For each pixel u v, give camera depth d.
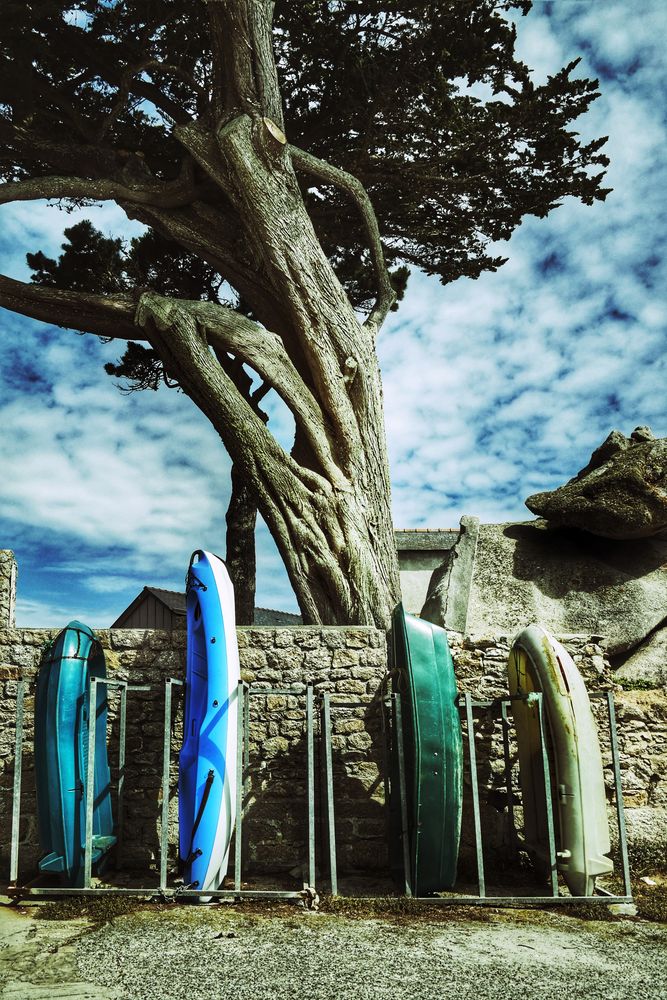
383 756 7.06
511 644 7.71
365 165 13.36
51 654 6.27
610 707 6.23
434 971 4.30
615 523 10.99
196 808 5.97
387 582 11.29
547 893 6.14
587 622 10.56
